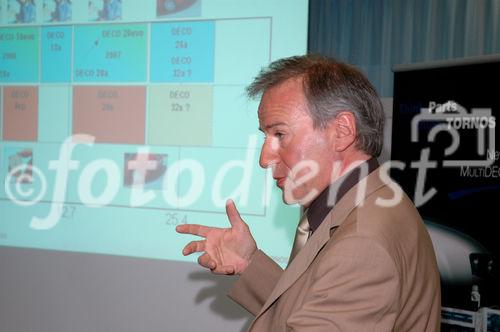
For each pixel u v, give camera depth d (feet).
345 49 7.01
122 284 6.25
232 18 5.88
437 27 6.64
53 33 6.51
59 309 6.47
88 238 6.37
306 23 5.69
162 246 6.13
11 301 6.65
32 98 6.59
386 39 6.86
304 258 2.44
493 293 5.66
